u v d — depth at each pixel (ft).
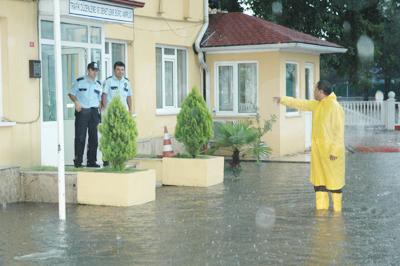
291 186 47.55
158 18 62.13
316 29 101.24
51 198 41.06
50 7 45.39
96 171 40.73
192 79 68.39
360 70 106.22
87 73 47.16
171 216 36.55
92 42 50.34
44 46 47.47
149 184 41.45
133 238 31.27
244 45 67.15
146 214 37.17
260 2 99.14
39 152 46.50
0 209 38.99
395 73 155.12
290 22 101.14
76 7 44.34
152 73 61.41
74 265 26.78
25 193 41.65
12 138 44.39
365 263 26.89
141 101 60.08
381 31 104.63
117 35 56.85
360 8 101.60
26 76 45.21
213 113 69.87
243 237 31.35
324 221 34.99
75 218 36.14
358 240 30.71
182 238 31.22
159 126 62.64
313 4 100.17
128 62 59.26
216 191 45.52
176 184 48.55
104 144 40.50
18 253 28.63
